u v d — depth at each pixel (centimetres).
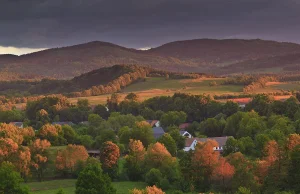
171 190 12100
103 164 13688
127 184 13050
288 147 11838
